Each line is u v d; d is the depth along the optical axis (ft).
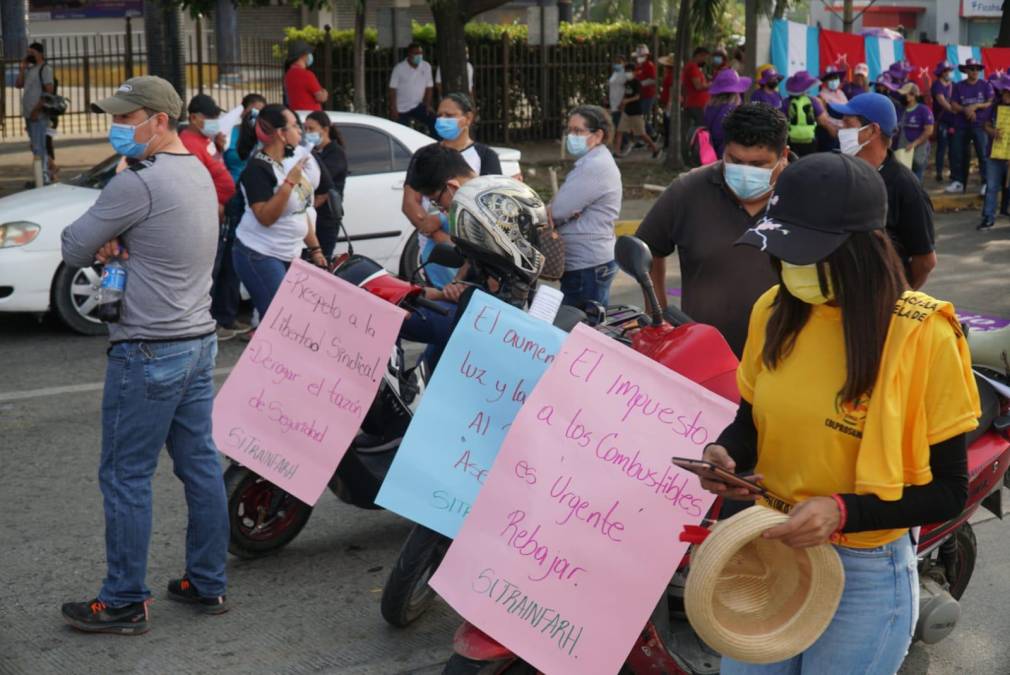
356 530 18.56
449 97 24.21
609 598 10.70
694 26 64.85
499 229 13.50
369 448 16.62
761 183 14.76
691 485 10.49
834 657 8.90
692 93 63.82
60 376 26.96
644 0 98.53
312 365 15.24
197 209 14.35
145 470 14.62
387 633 15.19
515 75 71.97
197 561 15.47
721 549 8.07
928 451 8.27
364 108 55.36
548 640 10.82
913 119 53.67
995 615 15.93
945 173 65.98
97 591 16.24
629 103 68.18
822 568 8.37
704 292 15.57
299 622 15.44
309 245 24.26
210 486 15.19
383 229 33.83
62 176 54.65
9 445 22.31
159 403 14.33
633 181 59.21
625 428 10.73
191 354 14.47
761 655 8.39
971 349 14.53
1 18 83.35
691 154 59.11
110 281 13.94
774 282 15.19
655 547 10.59
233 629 15.21
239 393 15.58
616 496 10.71
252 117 28.96
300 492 15.21
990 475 13.70
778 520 8.07
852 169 8.21
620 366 10.83
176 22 58.80
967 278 39.14
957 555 14.89
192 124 30.09
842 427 8.44
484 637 11.10
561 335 12.10
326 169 29.73
